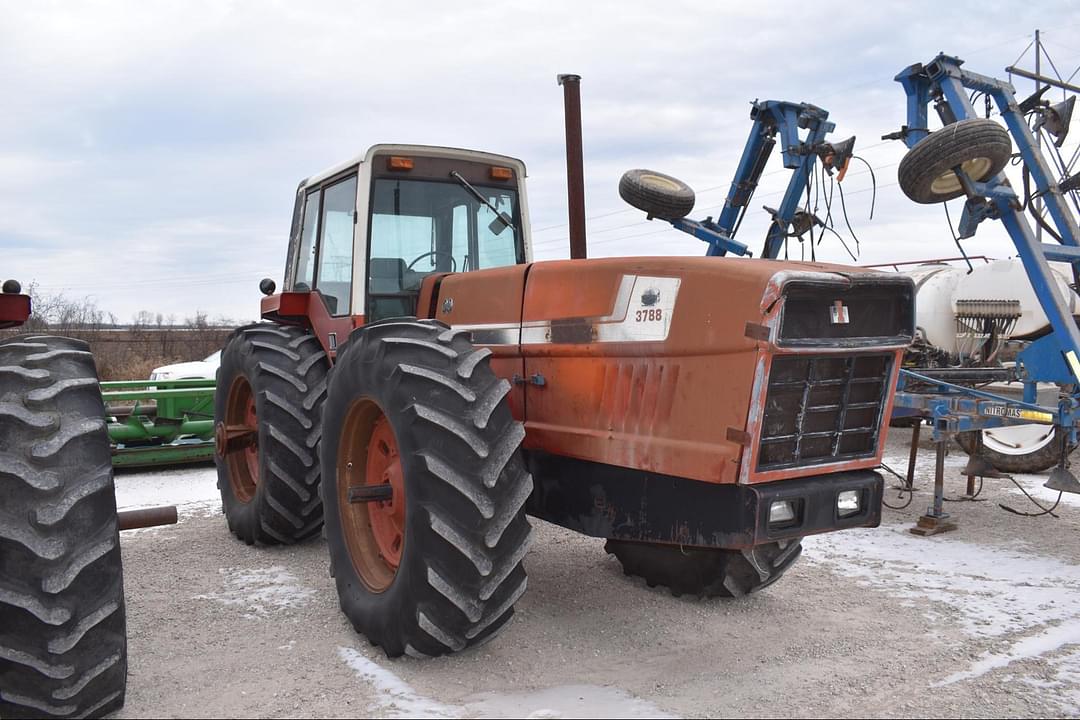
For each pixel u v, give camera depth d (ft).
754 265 9.88
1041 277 17.42
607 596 13.67
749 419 9.61
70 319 91.56
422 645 10.43
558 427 12.00
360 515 12.29
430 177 15.89
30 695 8.84
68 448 9.32
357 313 15.05
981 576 15.08
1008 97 19.13
